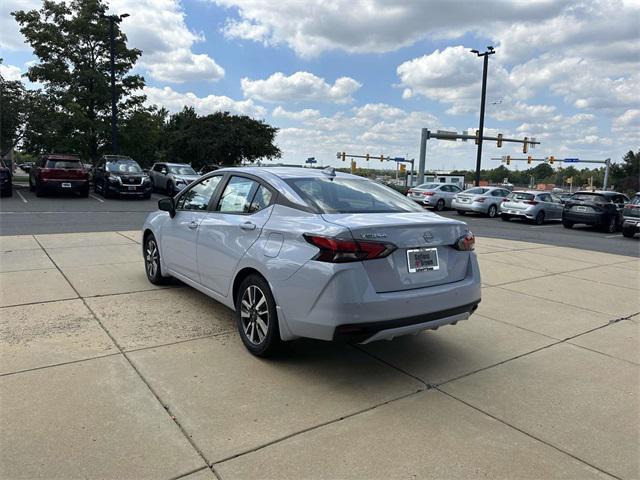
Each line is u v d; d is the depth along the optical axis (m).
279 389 3.53
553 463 2.79
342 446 2.86
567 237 15.32
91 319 4.83
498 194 23.78
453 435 3.03
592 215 18.47
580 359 4.35
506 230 16.73
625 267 9.07
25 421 2.97
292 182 4.23
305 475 2.59
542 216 20.94
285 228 3.79
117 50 28.20
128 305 5.32
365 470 2.65
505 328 5.15
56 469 2.55
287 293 3.63
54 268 6.95
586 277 7.95
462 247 4.01
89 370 3.69
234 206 4.61
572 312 5.84
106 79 27.91
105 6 27.95
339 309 3.37
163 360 3.93
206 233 4.75
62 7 27.47
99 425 2.96
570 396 3.62
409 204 4.50
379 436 2.99
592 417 3.32
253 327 4.07
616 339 4.91
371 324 3.42
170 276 5.93
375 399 3.46
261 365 3.92
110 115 29.06
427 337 4.79
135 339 4.35
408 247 3.65
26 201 18.53
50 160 20.38
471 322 5.32
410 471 2.66
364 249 3.43
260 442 2.87
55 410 3.11
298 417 3.16
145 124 29.67
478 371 4.02
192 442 2.83
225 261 4.40
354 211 3.94
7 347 4.06
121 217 14.30
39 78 27.48
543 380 3.88
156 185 25.33
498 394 3.62
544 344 4.71
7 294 5.59
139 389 3.43
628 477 2.68
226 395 3.41
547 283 7.39
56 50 27.39
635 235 17.53
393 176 66.94
